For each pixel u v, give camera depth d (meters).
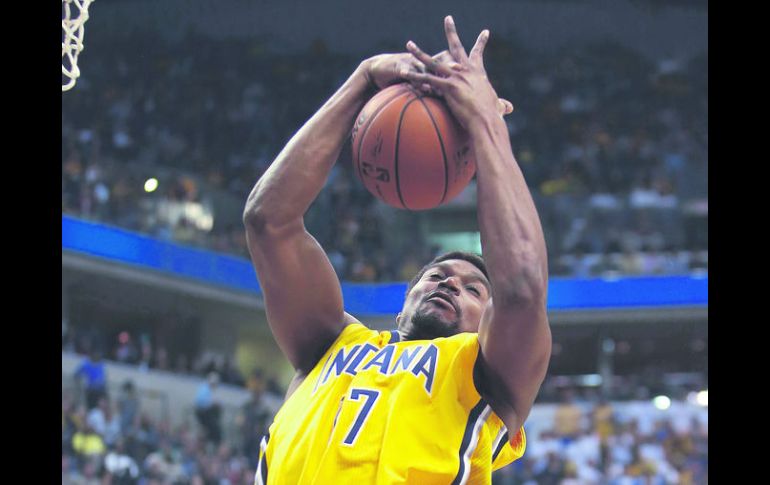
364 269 24.11
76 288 21.61
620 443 19.58
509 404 3.60
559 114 28.27
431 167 3.60
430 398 3.45
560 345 24.38
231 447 19.88
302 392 3.72
